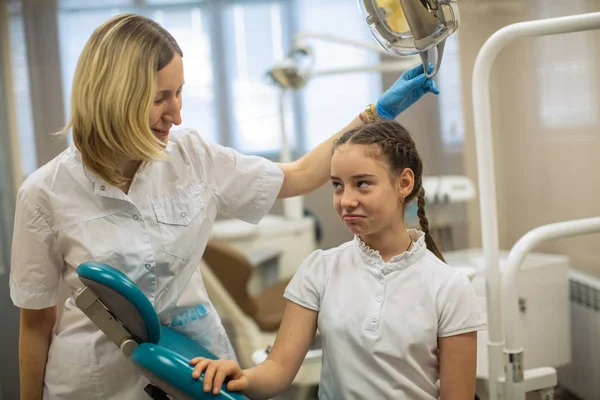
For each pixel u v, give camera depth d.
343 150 1.09
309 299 1.19
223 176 1.37
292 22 4.31
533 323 2.30
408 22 1.18
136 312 0.99
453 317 1.09
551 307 2.33
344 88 4.35
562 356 2.37
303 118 4.36
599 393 2.45
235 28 4.29
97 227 1.22
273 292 3.21
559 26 1.30
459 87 3.54
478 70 1.38
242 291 2.93
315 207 4.38
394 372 1.07
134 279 1.23
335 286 1.17
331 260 1.21
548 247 2.97
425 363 1.10
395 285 1.13
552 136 2.85
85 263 1.01
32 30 3.76
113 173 1.19
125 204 1.22
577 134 2.63
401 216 1.16
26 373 1.33
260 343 2.86
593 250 2.58
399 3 1.16
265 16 4.29
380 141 1.09
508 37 1.35
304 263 1.23
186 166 1.31
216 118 4.34
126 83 1.08
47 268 1.24
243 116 4.35
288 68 2.91
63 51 3.84
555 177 2.85
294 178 1.43
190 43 4.27
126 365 1.27
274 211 4.36
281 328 1.20
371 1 1.19
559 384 2.81
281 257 3.72
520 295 2.27
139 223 1.23
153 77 1.10
